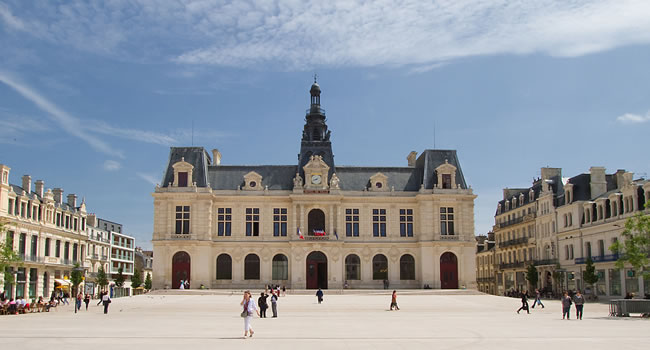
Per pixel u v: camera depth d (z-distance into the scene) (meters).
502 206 111.44
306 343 27.08
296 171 88.06
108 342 27.30
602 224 74.50
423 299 68.06
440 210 85.62
